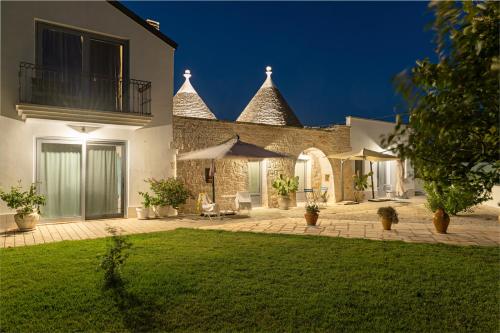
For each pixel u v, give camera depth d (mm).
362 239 7914
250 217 11883
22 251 6746
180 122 12359
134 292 4648
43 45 10000
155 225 10102
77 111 9656
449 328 3766
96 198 11000
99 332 3699
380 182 19453
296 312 4133
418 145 1659
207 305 4305
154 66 11805
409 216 12164
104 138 10875
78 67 10523
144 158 11594
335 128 16938
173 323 3879
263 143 14484
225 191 13414
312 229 9422
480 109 1582
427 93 1638
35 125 9805
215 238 8047
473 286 4910
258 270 5578
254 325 3850
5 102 9312
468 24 1602
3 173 9312
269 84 18469
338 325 3830
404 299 4473
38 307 4203
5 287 4816
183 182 12312
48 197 10164
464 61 1553
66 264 5867
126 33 11281
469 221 10891
